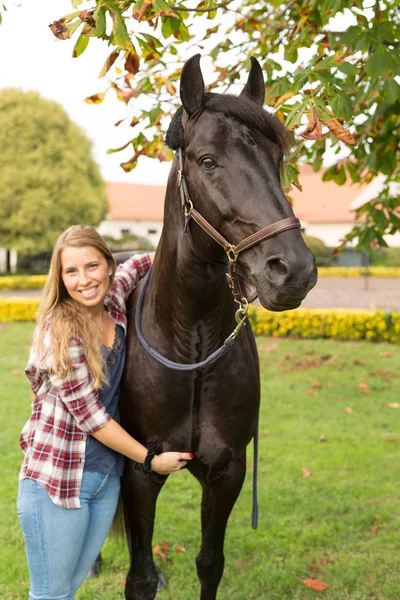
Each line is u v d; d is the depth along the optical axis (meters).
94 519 1.80
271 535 3.15
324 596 2.60
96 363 1.71
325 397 5.91
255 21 2.84
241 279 1.78
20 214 21.94
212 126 1.45
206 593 2.12
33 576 1.72
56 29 1.70
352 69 1.90
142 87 2.60
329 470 4.02
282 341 9.10
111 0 1.76
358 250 3.44
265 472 4.02
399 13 2.59
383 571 2.78
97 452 1.75
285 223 1.36
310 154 2.99
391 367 7.14
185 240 1.64
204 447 1.86
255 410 1.97
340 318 9.12
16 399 5.92
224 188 1.43
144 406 1.85
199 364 1.71
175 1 2.09
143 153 2.65
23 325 11.89
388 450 4.40
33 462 1.68
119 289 2.04
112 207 36.66
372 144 3.21
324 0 2.12
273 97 2.27
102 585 2.73
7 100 22.91
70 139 23.33
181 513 3.46
